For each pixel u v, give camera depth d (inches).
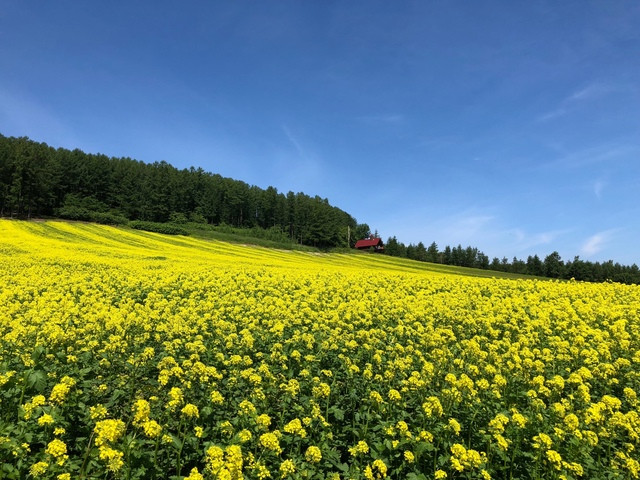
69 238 2434.8
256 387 321.4
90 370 331.6
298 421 259.8
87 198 4212.6
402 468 251.9
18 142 4188.0
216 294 806.5
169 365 339.6
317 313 617.3
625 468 262.5
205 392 320.2
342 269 1717.5
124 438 230.7
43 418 230.5
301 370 387.9
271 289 914.7
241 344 432.8
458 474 254.7
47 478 204.1
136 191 4254.4
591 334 549.0
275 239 4197.8
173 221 4158.5
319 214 4352.9
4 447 209.9
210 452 209.9
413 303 741.3
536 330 597.0
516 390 366.6
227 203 4886.8
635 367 445.7
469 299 839.1
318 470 245.9
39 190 3563.0
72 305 576.4
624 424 281.7
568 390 387.2
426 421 293.1
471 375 392.8
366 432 280.2
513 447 273.9
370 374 357.1
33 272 964.0
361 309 647.8
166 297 784.3
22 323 460.8
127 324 458.3
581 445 267.9
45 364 333.7
